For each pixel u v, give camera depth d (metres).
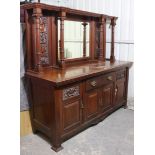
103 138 2.06
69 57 2.37
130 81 2.85
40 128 2.03
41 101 1.92
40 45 1.99
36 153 1.81
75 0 3.36
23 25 1.99
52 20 2.11
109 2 2.88
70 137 2.06
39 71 1.91
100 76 2.17
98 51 2.75
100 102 2.27
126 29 2.76
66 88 1.79
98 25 2.67
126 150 1.86
